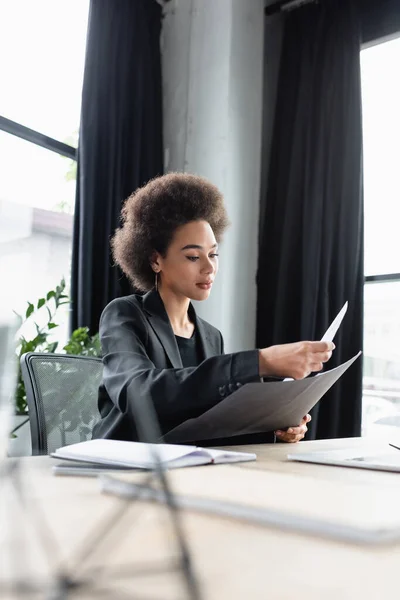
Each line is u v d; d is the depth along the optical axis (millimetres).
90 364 1397
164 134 3072
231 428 992
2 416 253
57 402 1275
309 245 2695
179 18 3092
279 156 2959
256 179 2961
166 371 946
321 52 2891
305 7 3004
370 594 275
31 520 348
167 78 3100
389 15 2832
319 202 2717
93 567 254
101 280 2555
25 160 2588
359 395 2535
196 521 420
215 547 354
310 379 874
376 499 508
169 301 1405
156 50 3031
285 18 3086
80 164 2566
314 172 2768
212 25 2934
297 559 332
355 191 2672
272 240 2904
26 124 2590
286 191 2889
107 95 2699
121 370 1043
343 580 296
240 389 825
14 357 245
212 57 2916
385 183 2846
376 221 2842
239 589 278
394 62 2879
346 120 2748
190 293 1369
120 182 2693
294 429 1207
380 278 2760
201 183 1446
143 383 934
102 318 1262
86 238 2486
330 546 360
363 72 2961
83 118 2582
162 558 319
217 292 2734
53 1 2760
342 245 2656
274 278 2859
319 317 2627
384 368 2738
